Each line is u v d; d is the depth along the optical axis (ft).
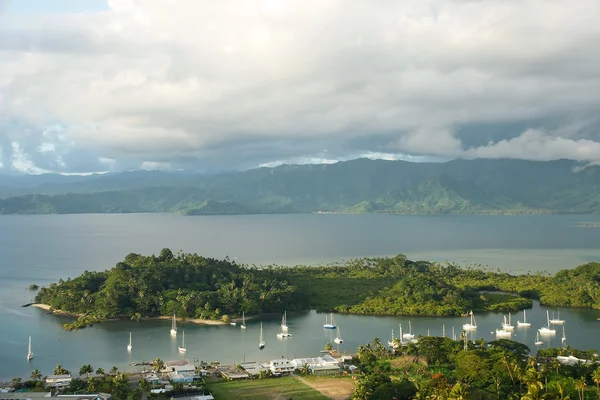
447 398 575.38
